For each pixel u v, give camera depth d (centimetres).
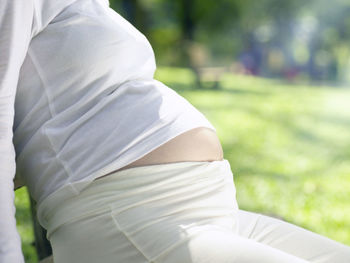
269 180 507
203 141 141
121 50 142
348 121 926
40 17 137
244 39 2327
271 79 1803
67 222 134
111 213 129
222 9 2277
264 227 163
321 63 2269
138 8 1791
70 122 138
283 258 122
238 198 439
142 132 133
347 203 446
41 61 139
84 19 141
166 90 146
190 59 1792
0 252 117
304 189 482
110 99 137
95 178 131
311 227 375
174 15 2184
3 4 125
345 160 627
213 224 135
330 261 148
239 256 122
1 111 126
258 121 859
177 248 126
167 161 134
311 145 709
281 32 2384
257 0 2353
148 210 130
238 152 631
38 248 220
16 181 164
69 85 139
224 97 1125
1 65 126
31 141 139
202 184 136
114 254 130
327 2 2411
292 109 1020
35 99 141
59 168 135
